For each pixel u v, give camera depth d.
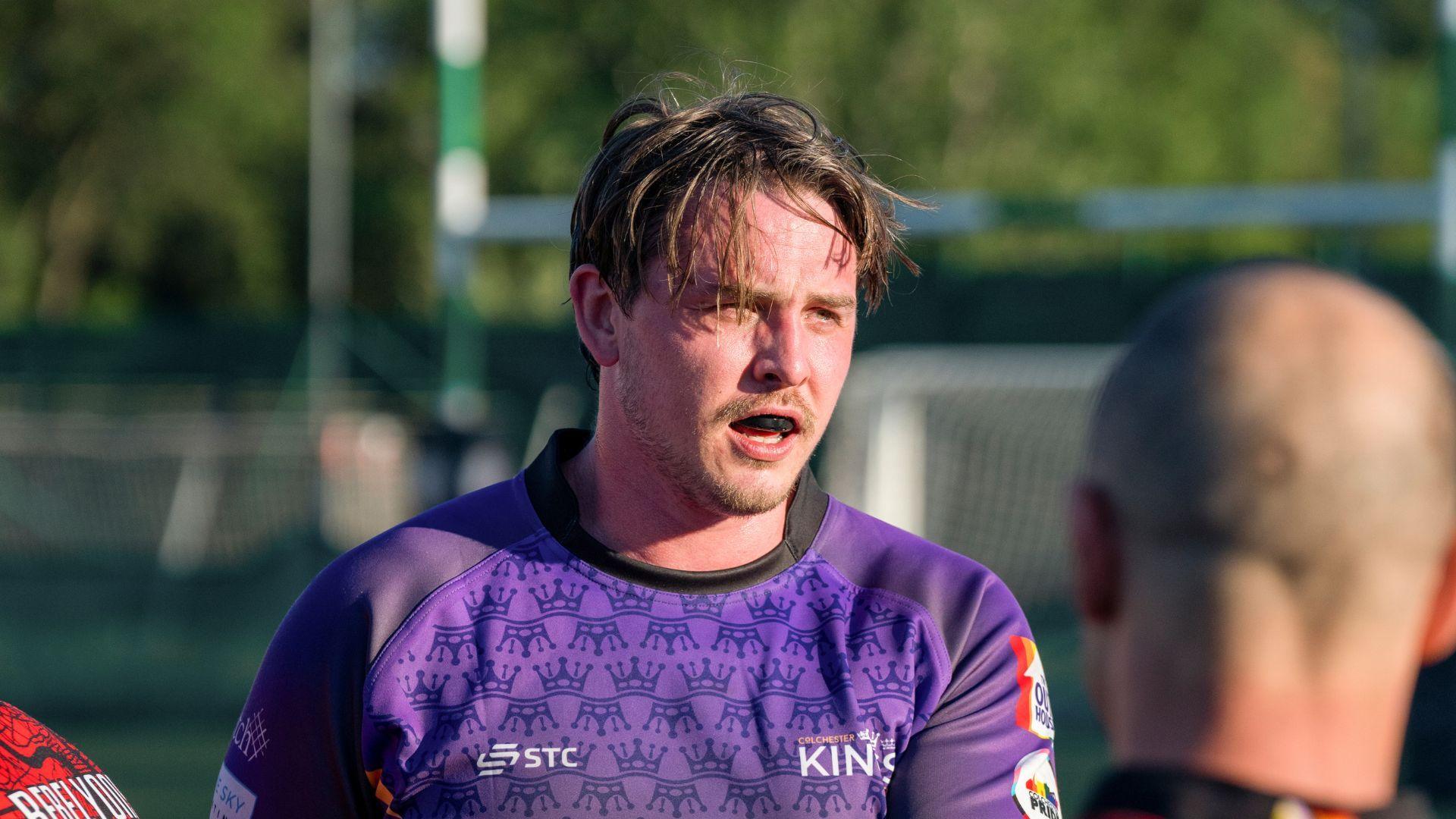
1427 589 3.63
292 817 6.68
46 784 5.84
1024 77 91.38
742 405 6.51
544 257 98.06
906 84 88.50
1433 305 44.44
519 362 50.12
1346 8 124.81
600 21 93.06
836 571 7.02
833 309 6.64
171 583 35.72
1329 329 3.66
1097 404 3.92
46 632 35.12
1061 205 34.66
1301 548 3.56
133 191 105.06
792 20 86.12
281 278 113.19
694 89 8.37
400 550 6.90
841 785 6.47
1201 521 3.62
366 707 6.54
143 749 29.80
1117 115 96.50
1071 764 25.66
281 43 117.62
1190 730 3.67
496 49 96.31
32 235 105.31
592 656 6.60
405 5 116.31
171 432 39.22
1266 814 3.57
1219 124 104.44
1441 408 3.60
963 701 6.80
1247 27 106.31
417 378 53.88
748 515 6.69
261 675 6.88
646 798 6.37
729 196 6.47
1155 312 3.93
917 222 34.84
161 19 101.75
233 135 106.94
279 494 37.34
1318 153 123.88
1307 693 3.61
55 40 102.31
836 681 6.67
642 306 6.65
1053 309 47.53
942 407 29.72
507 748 6.42
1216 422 3.62
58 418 44.91
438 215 34.16
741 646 6.69
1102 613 3.91
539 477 7.09
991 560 29.56
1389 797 3.69
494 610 6.71
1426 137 132.38
